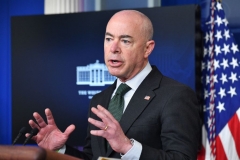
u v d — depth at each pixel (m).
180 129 1.86
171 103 1.95
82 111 4.12
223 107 3.58
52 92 4.23
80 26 4.14
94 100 2.31
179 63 3.77
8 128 4.77
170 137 1.85
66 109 4.18
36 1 4.74
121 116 2.07
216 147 3.56
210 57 3.71
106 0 4.36
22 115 4.32
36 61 4.28
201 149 3.69
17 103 4.34
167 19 3.82
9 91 4.79
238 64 3.63
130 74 2.10
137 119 1.99
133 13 2.10
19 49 4.33
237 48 3.66
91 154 2.23
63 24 4.19
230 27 3.97
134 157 1.72
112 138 1.68
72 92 4.16
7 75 4.80
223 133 3.56
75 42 4.15
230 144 3.54
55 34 4.21
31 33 4.29
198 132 1.97
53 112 4.22
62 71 4.20
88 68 4.11
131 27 2.05
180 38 3.77
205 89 3.81
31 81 4.29
